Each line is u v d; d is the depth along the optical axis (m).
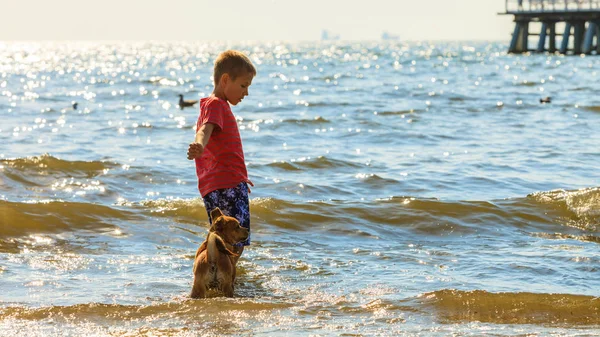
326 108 46.69
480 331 8.48
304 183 19.70
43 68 129.88
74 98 59.00
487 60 138.38
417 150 27.22
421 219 15.17
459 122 37.53
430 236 14.34
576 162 23.70
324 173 21.88
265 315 9.00
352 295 10.05
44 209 14.33
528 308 9.27
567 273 11.26
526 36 133.50
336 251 12.91
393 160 24.52
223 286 9.65
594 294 10.12
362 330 8.49
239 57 10.32
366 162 23.97
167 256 12.40
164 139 31.06
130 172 20.39
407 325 8.71
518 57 150.88
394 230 14.69
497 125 35.84
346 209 15.62
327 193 18.88
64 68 130.00
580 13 126.00
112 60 181.25
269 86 71.44
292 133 32.88
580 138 30.12
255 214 15.05
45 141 29.50
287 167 22.45
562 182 20.36
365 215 15.36
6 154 25.41
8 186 18.05
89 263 11.75
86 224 14.10
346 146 28.61
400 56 179.75
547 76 82.75
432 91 61.53
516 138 30.42
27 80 88.19
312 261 12.09
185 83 83.38
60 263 11.69
